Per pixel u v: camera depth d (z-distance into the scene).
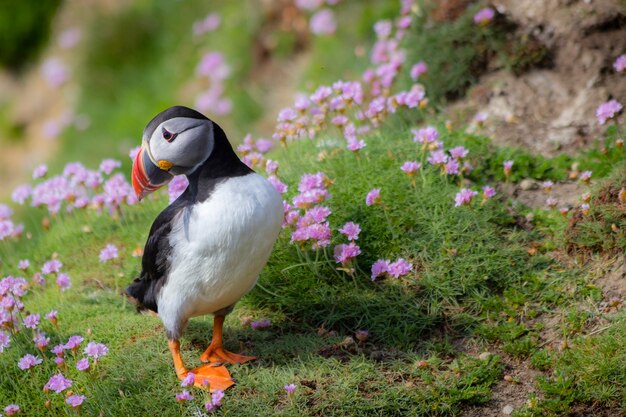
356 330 8.34
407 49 12.47
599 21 11.35
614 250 8.62
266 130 16.72
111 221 11.33
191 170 7.46
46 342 7.82
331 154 10.33
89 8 22.08
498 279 8.62
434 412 7.29
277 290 8.81
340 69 15.63
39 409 7.67
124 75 20.59
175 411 7.24
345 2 16.98
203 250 7.16
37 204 10.82
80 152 19.23
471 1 12.20
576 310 8.16
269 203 7.27
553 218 9.45
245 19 18.53
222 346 8.05
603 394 7.23
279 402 7.32
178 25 20.53
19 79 23.05
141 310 8.59
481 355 7.81
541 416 7.21
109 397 7.52
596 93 11.01
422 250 8.96
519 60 11.55
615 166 9.68
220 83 17.64
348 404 7.25
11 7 23.73
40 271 10.62
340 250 8.51
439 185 9.74
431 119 11.52
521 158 10.40
